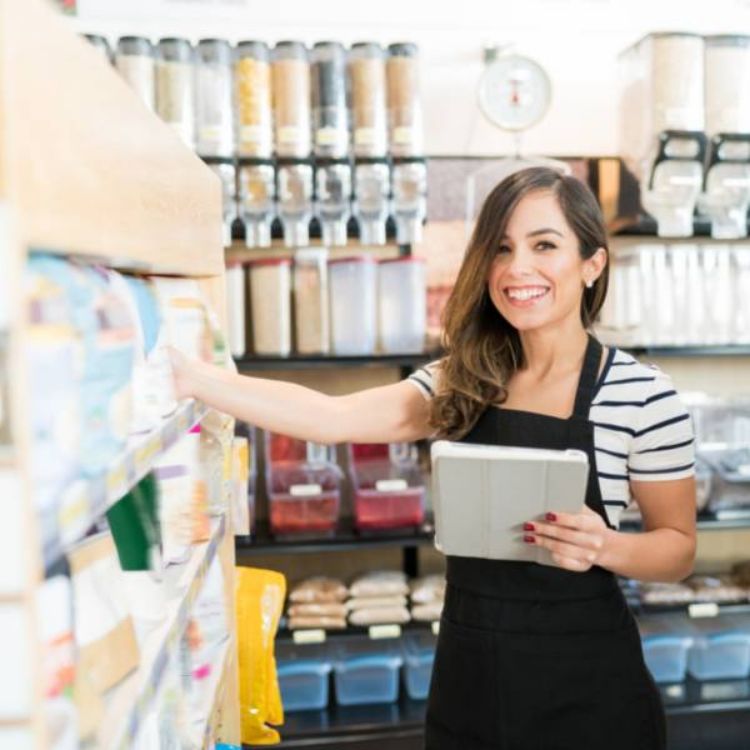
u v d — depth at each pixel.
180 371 1.29
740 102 2.82
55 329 0.60
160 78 2.63
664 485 1.55
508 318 1.55
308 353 2.90
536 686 1.56
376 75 2.70
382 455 3.14
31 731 0.53
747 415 3.10
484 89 2.77
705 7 3.22
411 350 2.93
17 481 0.52
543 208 1.50
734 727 3.02
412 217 2.81
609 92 3.24
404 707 3.04
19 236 0.52
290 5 3.05
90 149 0.71
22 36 0.55
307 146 2.74
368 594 2.95
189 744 1.18
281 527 2.88
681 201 2.81
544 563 1.45
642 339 3.02
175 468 1.27
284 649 3.11
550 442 1.57
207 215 1.50
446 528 1.44
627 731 1.58
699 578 3.17
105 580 0.81
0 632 0.52
